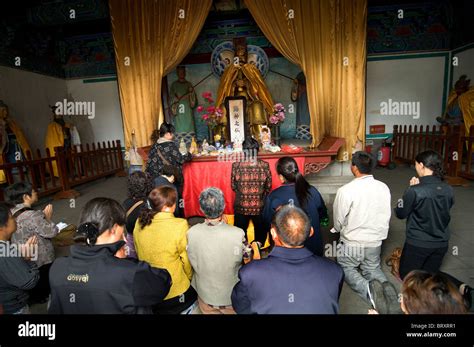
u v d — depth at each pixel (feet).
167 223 5.52
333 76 14.78
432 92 25.58
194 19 15.58
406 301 3.19
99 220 3.86
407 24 24.84
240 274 4.01
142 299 3.63
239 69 20.04
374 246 7.50
